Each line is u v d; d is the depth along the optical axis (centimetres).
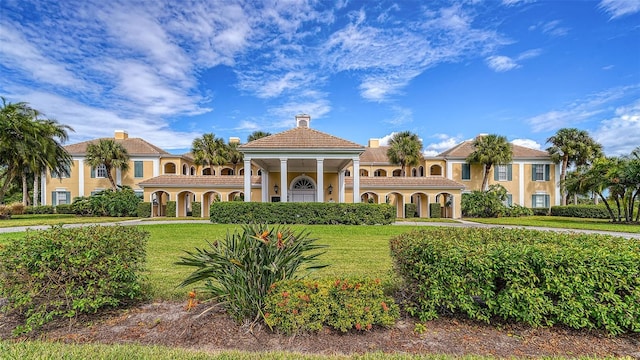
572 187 2348
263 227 404
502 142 2988
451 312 380
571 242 402
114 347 292
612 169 2092
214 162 3516
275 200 2492
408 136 3275
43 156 2347
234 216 1806
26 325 332
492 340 327
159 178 2545
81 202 2600
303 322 318
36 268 340
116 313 395
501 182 3183
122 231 425
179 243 1001
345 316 324
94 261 356
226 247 388
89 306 370
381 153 3722
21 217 2366
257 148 1900
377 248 927
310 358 276
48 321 366
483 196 2742
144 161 3186
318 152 1912
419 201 2817
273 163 2242
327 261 731
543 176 3188
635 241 404
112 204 2480
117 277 375
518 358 287
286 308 320
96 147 2945
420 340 327
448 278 346
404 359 275
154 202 2583
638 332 321
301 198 2508
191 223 1761
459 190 2573
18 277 339
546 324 343
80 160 3147
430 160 3253
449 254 346
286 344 314
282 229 412
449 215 2742
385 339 328
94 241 368
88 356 268
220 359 271
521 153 3275
